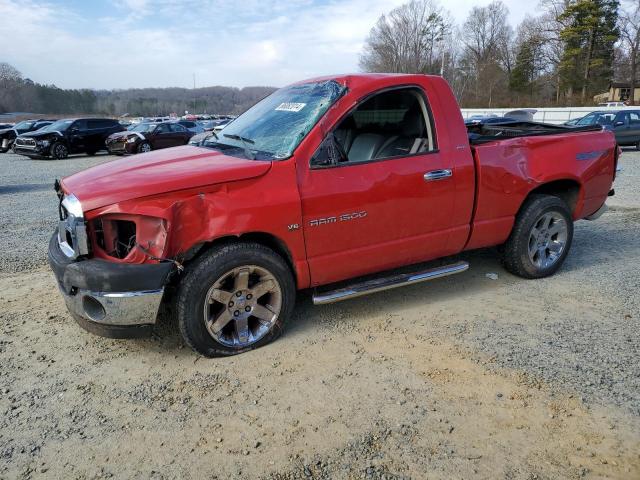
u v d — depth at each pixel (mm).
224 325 3373
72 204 3105
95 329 3268
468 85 63938
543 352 3436
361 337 3697
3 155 22609
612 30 54594
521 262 4664
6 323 3982
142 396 3006
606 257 5516
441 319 3986
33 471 2418
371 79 3770
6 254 5852
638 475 2340
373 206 3654
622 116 18781
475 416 2771
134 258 3043
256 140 3771
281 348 3545
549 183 4711
